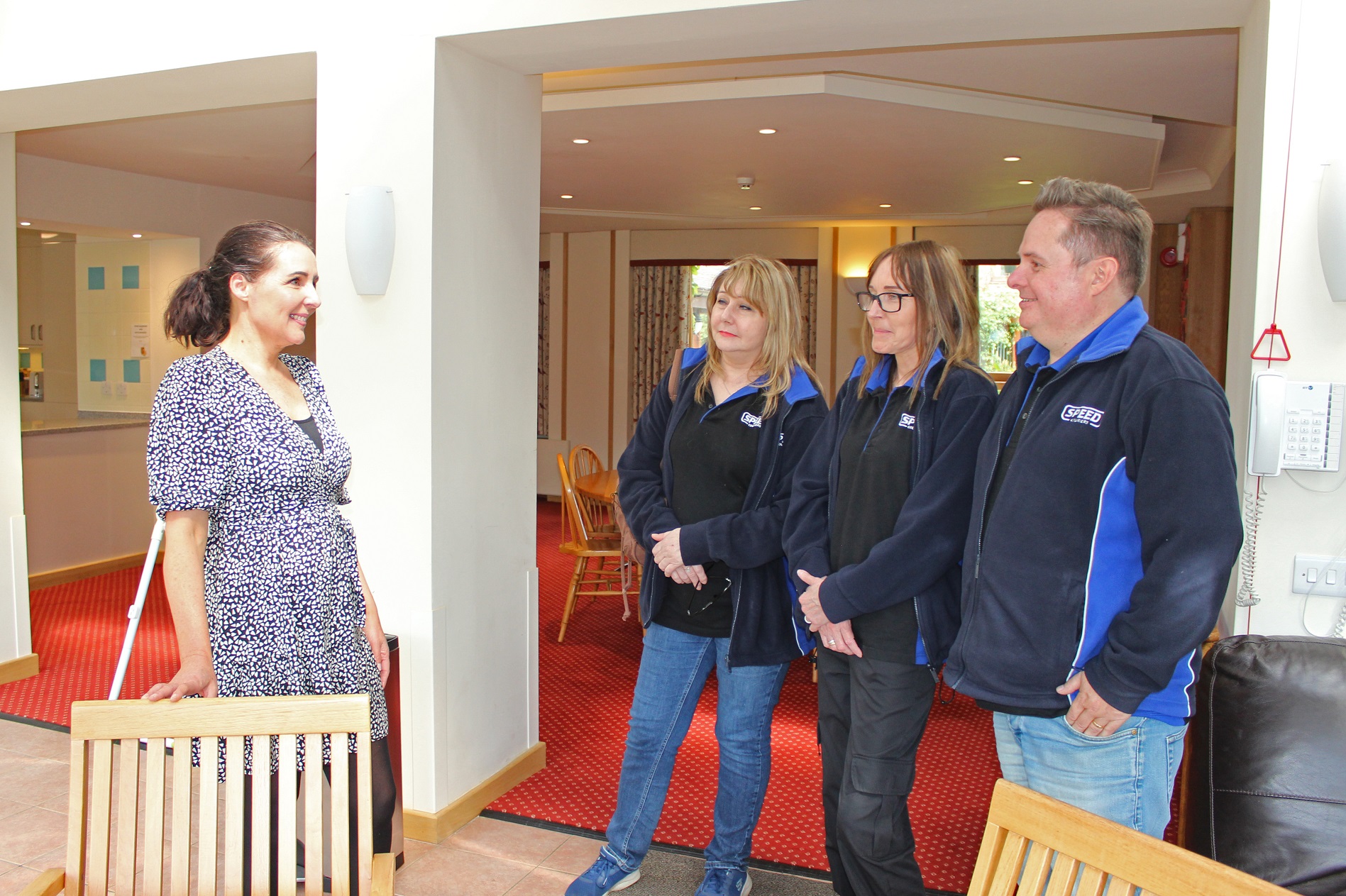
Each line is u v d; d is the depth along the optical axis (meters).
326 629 1.78
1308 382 1.98
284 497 1.74
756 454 2.26
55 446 5.97
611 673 4.43
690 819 2.93
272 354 1.84
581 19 2.48
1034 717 1.61
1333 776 1.66
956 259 1.96
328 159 2.76
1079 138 5.13
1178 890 1.00
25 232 6.71
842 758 2.12
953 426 1.87
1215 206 7.17
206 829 1.36
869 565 1.86
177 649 4.66
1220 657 1.80
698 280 9.24
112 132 5.04
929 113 4.59
